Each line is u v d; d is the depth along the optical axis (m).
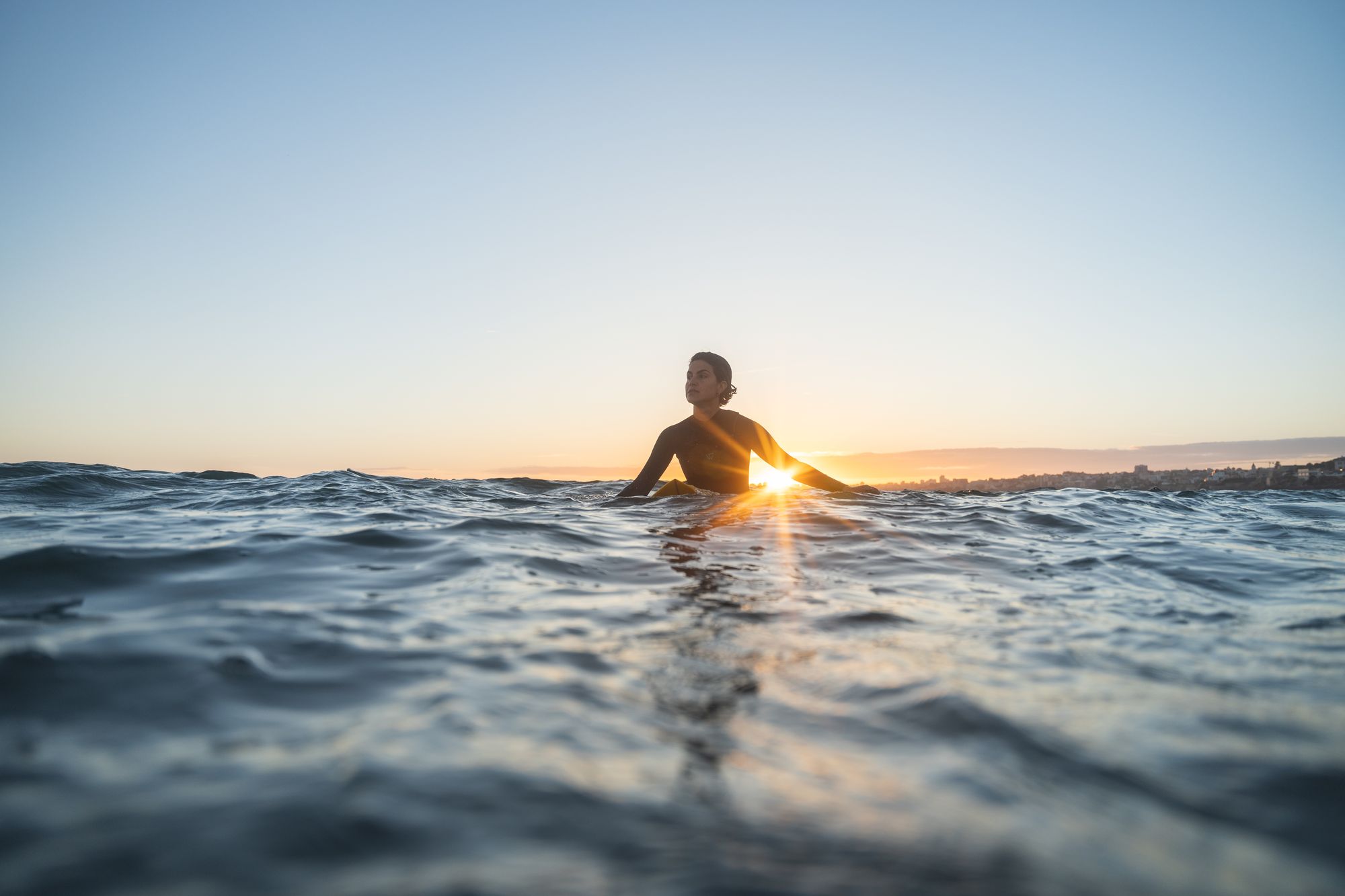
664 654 1.99
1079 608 2.71
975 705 1.60
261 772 1.19
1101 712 1.59
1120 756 1.35
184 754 1.26
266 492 6.66
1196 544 4.43
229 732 1.36
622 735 1.42
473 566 3.13
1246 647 2.18
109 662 1.72
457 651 1.93
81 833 0.99
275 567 2.98
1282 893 0.93
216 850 0.95
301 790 1.12
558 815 1.08
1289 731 1.50
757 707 1.60
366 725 1.41
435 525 4.25
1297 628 2.43
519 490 7.76
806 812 1.12
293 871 0.92
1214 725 1.52
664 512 5.29
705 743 1.39
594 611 2.46
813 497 6.34
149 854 0.94
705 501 5.92
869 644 2.13
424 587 2.73
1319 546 4.46
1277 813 1.14
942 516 5.40
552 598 2.64
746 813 1.11
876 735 1.44
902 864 0.97
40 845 0.96
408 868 0.93
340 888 0.88
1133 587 3.14
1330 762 1.33
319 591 2.60
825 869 0.96
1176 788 1.22
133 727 1.37
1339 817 1.14
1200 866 0.99
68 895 0.85
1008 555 3.92
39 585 2.54
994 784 1.22
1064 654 2.07
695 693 1.68
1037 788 1.21
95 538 3.55
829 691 1.71
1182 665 1.98
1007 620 2.47
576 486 8.86
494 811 1.08
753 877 0.93
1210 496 8.20
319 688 1.62
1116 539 4.61
